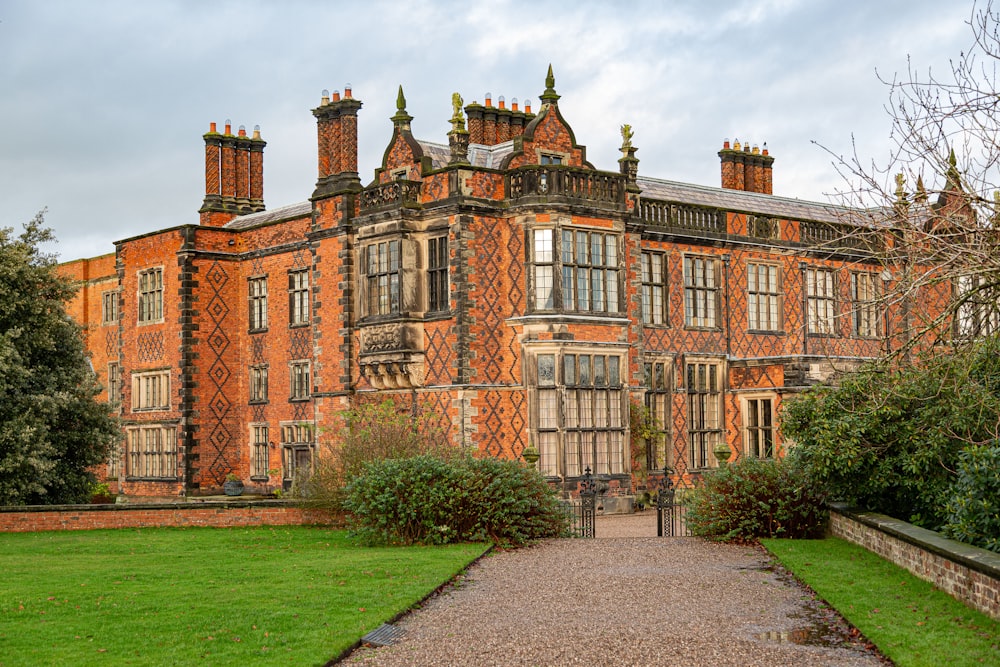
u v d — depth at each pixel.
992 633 13.38
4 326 31.83
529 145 33.47
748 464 24.19
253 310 40.88
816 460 21.55
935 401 20.78
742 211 39.25
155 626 14.54
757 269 39.66
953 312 16.88
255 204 45.22
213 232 40.94
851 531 21.53
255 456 40.56
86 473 33.81
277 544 23.83
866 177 16.55
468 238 31.91
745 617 14.98
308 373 38.44
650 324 36.47
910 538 17.39
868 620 14.27
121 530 26.81
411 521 23.22
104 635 14.08
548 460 31.95
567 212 32.28
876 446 21.30
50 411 31.36
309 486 27.78
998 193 17.27
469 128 36.25
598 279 33.09
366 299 34.16
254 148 45.25
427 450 26.83
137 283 42.72
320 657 12.84
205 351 40.44
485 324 32.09
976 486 16.44
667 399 36.81
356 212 36.06
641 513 33.06
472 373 31.70
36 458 30.22
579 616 15.13
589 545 22.78
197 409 40.09
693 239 37.53
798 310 40.41
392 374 33.47
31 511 26.88
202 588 17.33
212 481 40.31
